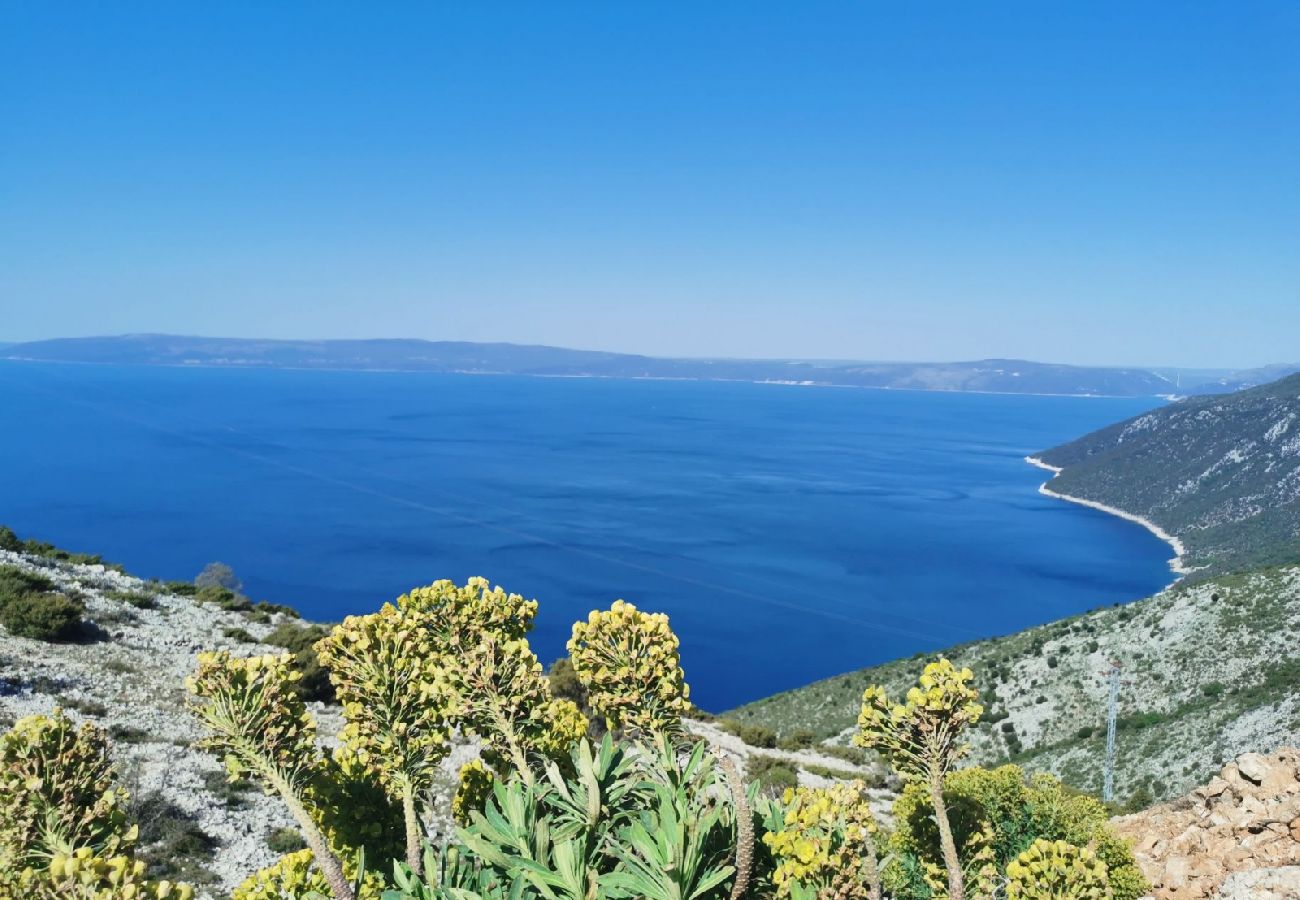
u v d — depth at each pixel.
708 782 5.05
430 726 5.32
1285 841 7.91
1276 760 8.99
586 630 5.80
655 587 127.12
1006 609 128.25
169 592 29.28
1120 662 59.50
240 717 4.69
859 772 28.06
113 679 19.05
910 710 5.73
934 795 5.77
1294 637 53.56
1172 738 42.44
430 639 5.94
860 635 110.38
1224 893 7.23
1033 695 59.66
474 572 126.12
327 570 122.31
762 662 97.88
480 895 4.30
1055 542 184.62
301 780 4.82
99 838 4.77
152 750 15.48
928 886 7.82
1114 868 8.61
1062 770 44.72
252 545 135.50
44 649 19.83
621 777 5.12
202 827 13.23
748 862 4.23
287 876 5.50
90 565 30.20
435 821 13.73
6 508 153.88
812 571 146.38
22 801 4.63
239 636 25.05
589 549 149.88
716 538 167.88
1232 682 51.81
